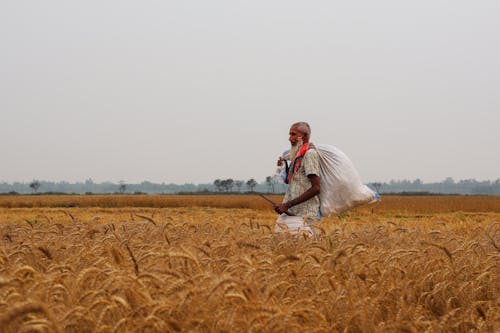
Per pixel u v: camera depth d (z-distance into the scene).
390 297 4.37
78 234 6.96
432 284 4.89
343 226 7.97
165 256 4.77
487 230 8.09
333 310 3.97
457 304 4.63
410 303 4.36
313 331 3.47
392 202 60.06
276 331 3.31
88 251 5.35
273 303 3.76
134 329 3.40
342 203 8.62
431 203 55.81
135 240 6.50
